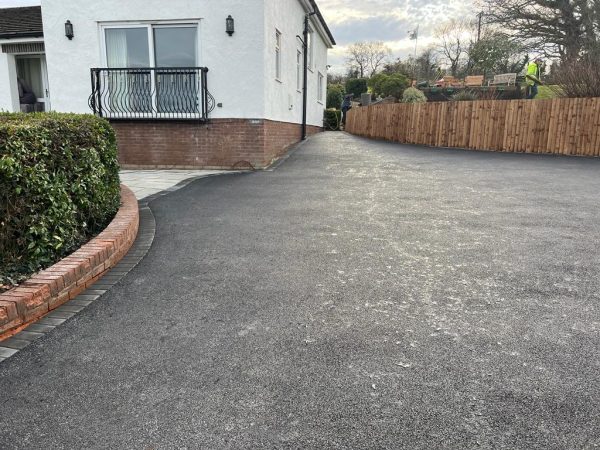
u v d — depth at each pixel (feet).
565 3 70.64
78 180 13.80
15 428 6.46
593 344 8.39
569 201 21.07
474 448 5.91
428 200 21.40
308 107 58.44
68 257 11.68
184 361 8.05
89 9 31.60
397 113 54.85
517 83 64.54
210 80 31.53
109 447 6.06
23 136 11.40
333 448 5.96
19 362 8.14
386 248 14.24
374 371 7.65
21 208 11.34
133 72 32.01
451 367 7.72
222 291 11.07
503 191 23.58
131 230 15.02
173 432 6.31
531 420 6.41
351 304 10.23
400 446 5.98
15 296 9.52
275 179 27.76
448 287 11.13
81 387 7.38
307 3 47.37
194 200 21.91
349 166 33.12
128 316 9.85
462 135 47.11
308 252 13.91
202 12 30.71
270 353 8.26
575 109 40.09
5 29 39.27
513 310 9.84
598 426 6.27
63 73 32.81
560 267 12.44
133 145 32.86
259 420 6.52
